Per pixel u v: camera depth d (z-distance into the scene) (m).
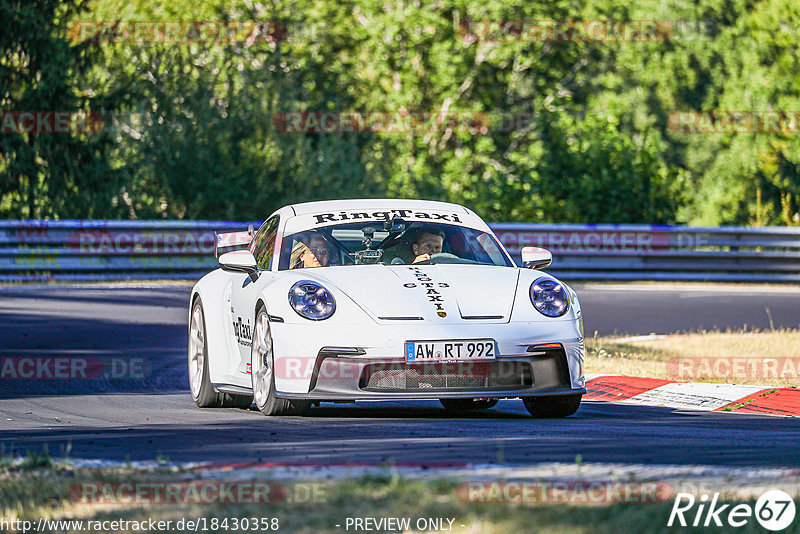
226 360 28.77
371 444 20.17
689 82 171.75
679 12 173.88
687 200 93.50
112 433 22.86
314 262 27.52
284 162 87.75
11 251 69.12
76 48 87.56
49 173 86.25
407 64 130.50
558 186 92.81
